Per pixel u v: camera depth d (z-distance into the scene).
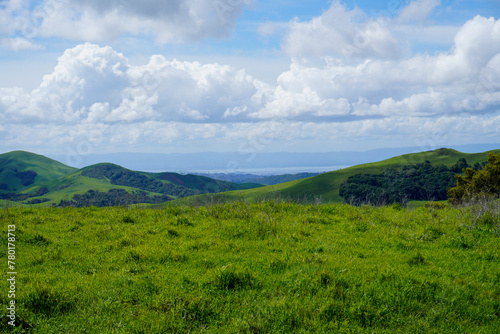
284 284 6.89
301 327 5.47
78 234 11.58
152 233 11.62
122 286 6.89
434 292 6.52
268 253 9.15
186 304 6.03
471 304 6.20
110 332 5.32
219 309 5.98
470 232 10.81
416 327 5.48
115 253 9.29
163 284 6.91
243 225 11.96
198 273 7.61
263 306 5.97
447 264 8.28
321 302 6.10
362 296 6.32
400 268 7.88
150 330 5.33
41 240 10.60
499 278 7.31
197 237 10.92
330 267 7.70
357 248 9.73
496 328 5.51
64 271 8.01
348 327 5.54
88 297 6.43
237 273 7.04
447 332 5.40
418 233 10.93
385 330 5.48
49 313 5.89
